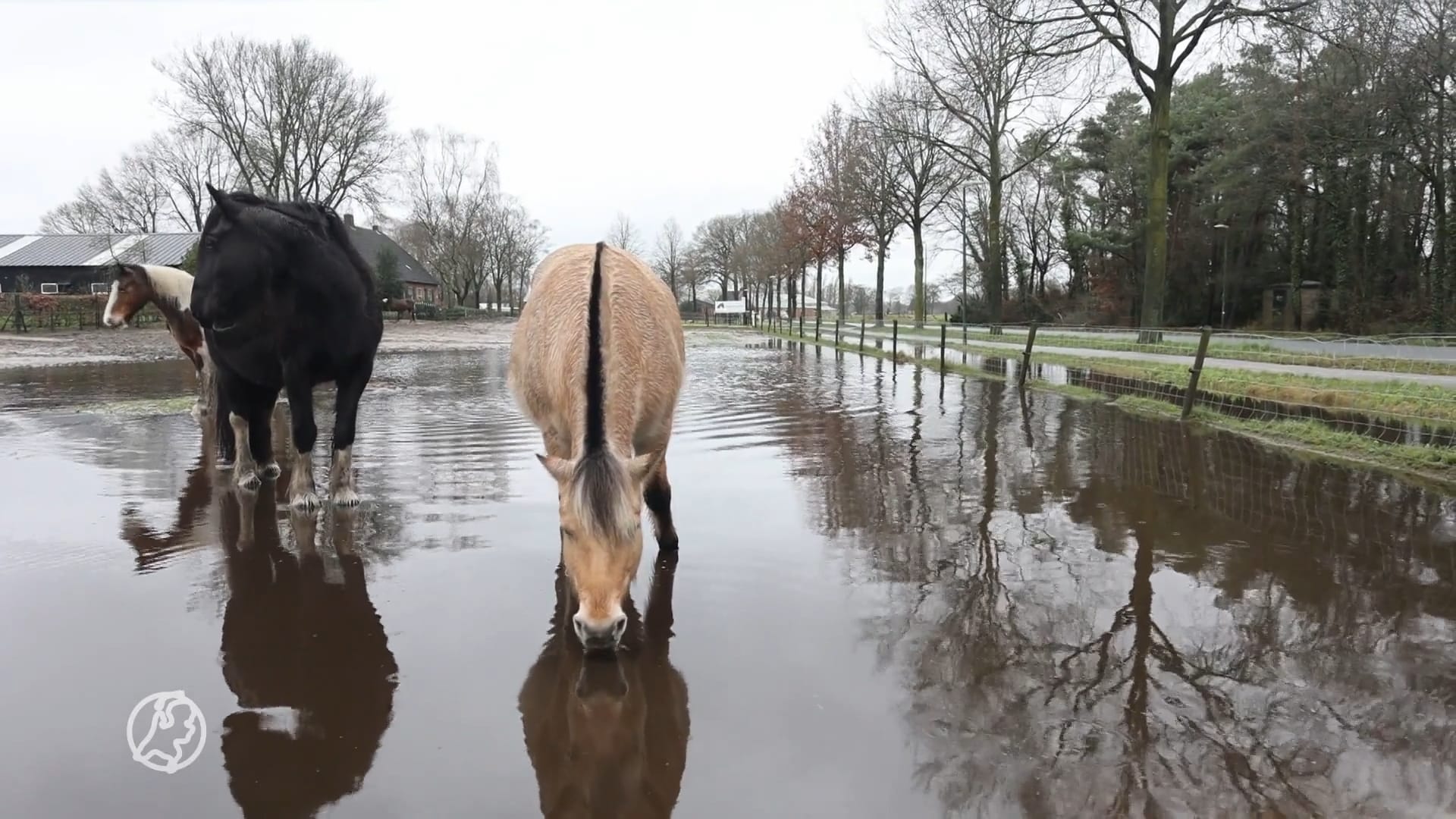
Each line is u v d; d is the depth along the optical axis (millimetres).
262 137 45156
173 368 17875
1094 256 45500
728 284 95375
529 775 2672
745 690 3236
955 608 4070
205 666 3408
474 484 6605
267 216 5434
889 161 38562
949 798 2551
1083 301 45281
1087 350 19156
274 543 5043
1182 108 37500
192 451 7941
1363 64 25125
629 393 3725
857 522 5613
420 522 5488
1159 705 3113
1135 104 42688
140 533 5238
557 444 4094
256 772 2676
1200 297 38812
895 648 3611
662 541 4895
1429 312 27844
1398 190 29266
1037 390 13867
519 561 4719
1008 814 2477
